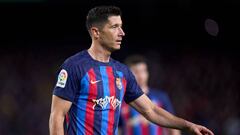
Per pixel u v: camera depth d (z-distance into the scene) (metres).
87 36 53.31
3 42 53.06
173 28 53.78
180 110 48.03
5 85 50.56
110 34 13.70
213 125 45.72
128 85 14.50
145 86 22.47
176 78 50.59
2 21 53.38
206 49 52.81
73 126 13.50
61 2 48.81
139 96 14.69
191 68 51.25
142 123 22.56
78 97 13.46
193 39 53.47
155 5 50.78
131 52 52.50
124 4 49.72
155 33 53.88
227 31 52.53
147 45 52.91
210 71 50.91
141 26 52.84
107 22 13.70
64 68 13.46
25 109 49.25
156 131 22.64
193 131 14.14
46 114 49.41
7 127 47.91
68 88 13.29
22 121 48.38
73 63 13.48
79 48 53.16
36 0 41.94
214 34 51.78
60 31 53.38
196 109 47.81
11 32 53.78
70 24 53.16
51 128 13.20
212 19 51.94
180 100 48.84
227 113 46.91
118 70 14.09
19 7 51.59
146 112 14.76
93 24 13.88
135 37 53.00
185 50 52.75
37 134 48.09
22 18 53.38
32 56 52.50
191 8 51.50
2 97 49.50
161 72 50.91
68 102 13.31
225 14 51.53
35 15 52.97
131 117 22.61
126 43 52.81
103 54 13.90
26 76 51.47
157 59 51.94
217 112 47.19
